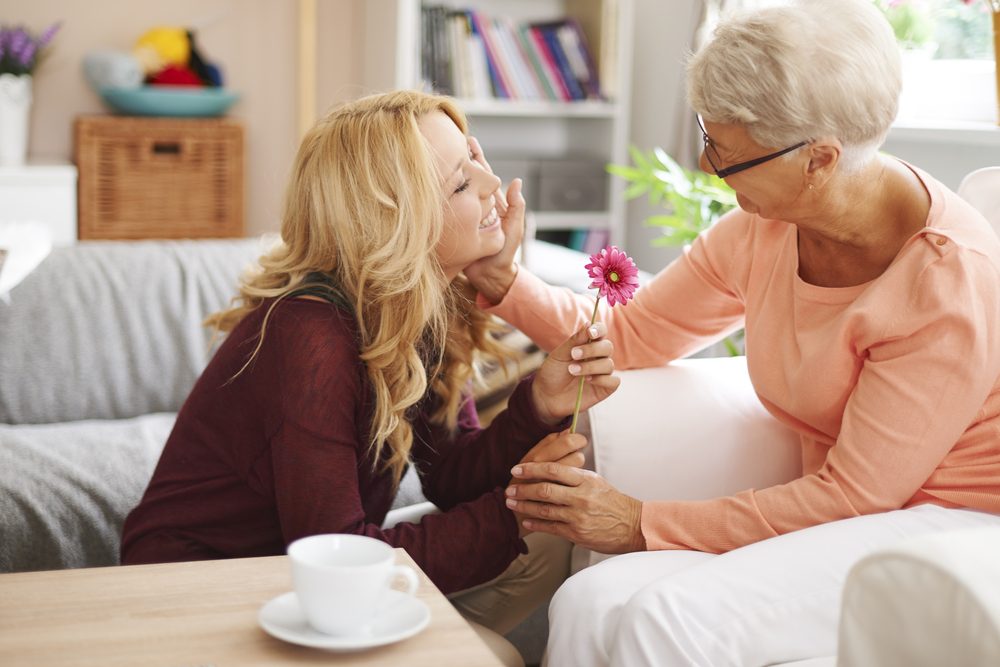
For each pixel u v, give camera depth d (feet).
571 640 3.89
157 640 2.76
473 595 5.08
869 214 4.25
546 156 12.97
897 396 4.04
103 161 11.79
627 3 11.93
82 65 12.30
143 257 7.73
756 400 5.21
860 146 4.00
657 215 11.81
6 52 11.62
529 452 4.40
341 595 2.68
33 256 7.45
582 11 12.49
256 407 4.25
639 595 3.66
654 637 3.56
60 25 12.03
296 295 4.24
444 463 5.04
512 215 5.19
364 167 4.28
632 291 4.38
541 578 5.18
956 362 3.98
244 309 4.92
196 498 4.45
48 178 11.30
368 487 4.59
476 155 4.88
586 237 12.41
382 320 4.29
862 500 4.08
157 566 3.26
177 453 4.53
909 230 4.28
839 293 4.40
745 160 4.09
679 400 5.06
